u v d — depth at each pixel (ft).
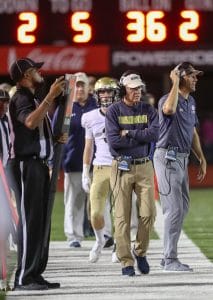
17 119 82.99
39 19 200.54
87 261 104.37
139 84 92.58
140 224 92.53
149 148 92.84
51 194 83.92
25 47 202.18
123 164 91.86
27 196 83.30
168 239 95.14
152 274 93.30
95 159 102.68
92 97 120.37
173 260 95.35
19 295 81.92
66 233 118.32
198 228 138.62
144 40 203.21
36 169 83.25
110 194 111.75
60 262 103.81
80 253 111.75
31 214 83.30
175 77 93.35
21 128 83.30
